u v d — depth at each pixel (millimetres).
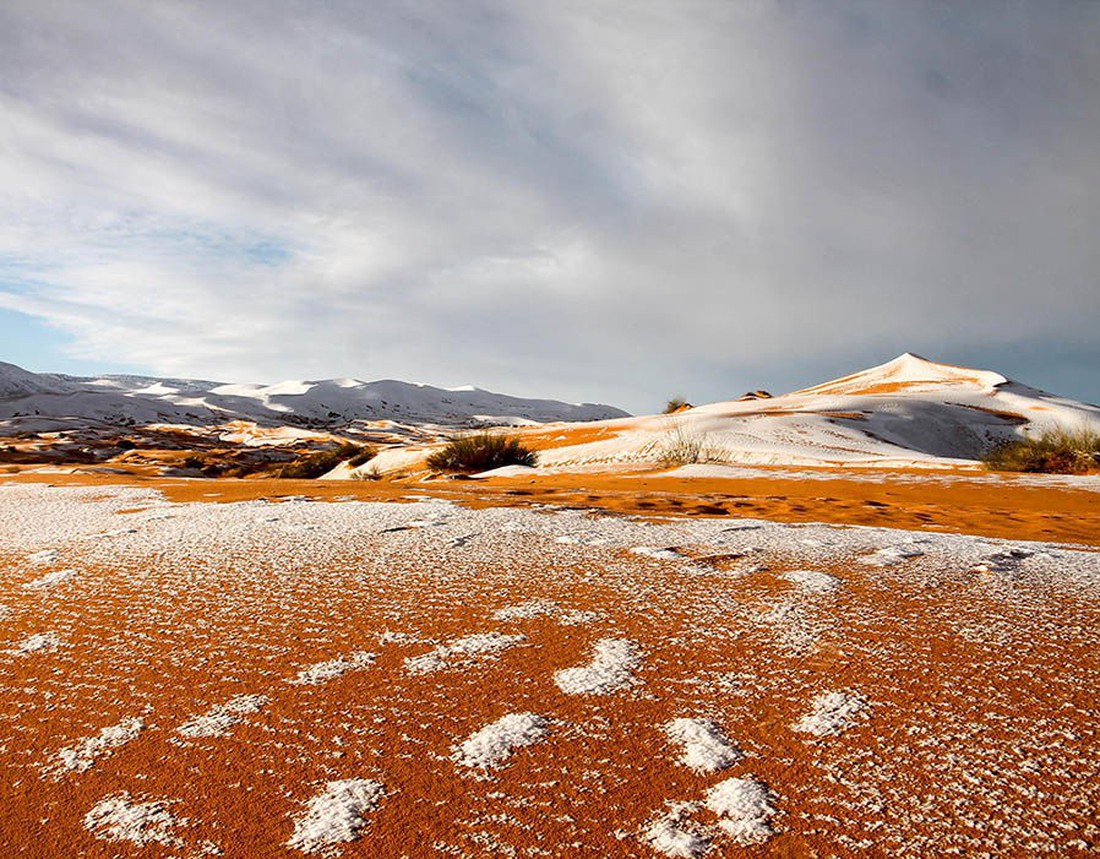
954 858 3344
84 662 5902
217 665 5797
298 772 4156
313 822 3674
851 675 5457
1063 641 6160
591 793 3914
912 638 6254
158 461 85062
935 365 147250
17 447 96812
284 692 5258
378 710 4945
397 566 9086
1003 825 3590
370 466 56500
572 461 55562
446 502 15609
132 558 9859
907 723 4676
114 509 15742
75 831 3641
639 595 7668
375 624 6758
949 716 4762
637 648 6062
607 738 4516
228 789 3992
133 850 3479
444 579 8406
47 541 11531
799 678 5414
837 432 66250
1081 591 7812
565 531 11586
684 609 7145
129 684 5438
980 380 126375
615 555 9695
